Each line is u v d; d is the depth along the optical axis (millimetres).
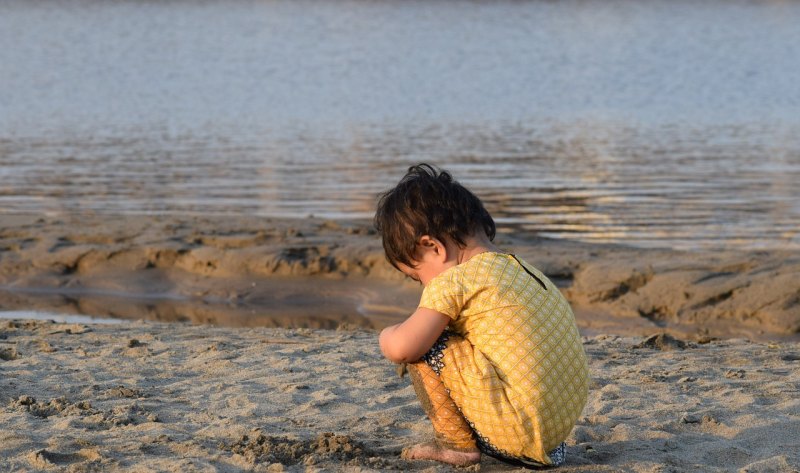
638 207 14500
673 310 9258
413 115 28094
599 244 11469
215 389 5207
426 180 3689
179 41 58469
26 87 35031
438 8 92750
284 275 10578
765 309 8977
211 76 40000
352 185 16516
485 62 46531
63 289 10578
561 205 14680
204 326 7762
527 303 3604
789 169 17844
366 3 101188
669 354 6320
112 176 17281
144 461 3832
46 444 4039
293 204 14859
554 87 36406
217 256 10859
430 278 3758
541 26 71125
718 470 3896
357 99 32438
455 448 3832
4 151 20234
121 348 6359
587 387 3768
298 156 19812
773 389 5129
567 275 10047
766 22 73250
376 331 8000
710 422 4516
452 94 34125
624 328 9055
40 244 11445
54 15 79500
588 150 20734
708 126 25188
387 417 4637
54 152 20188
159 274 10820
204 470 3701
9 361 5934
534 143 21938
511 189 16078
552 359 3604
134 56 48781
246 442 4094
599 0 104688
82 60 46344
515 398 3580
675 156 19641
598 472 3811
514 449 3652
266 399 4988
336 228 12117
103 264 11008
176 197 15320
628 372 5684
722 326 8938
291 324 9305
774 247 11828
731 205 14586
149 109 29125
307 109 29531
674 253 10531
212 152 20375
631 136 23188
